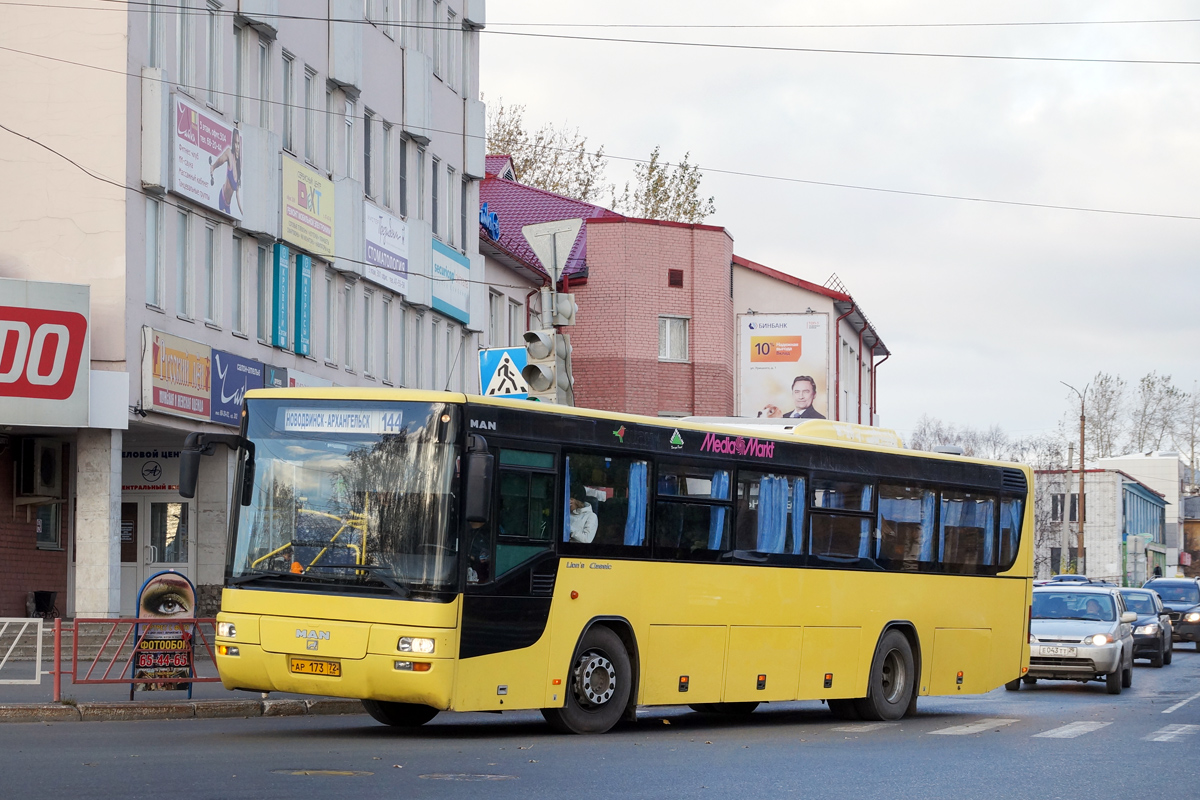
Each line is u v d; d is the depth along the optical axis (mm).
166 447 28156
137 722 15133
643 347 47469
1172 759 13242
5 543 26328
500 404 13820
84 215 24062
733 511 16266
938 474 19266
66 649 19375
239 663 13523
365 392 13672
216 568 27688
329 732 14367
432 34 37938
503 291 43875
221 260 27219
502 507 13719
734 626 16156
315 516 13500
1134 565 100250
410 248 35969
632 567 15039
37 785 9664
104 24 24172
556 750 12938
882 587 18188
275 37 29359
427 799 9430
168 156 24984
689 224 48344
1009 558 20391
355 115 33312
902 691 18422
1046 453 109875
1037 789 10914
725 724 17344
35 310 23234
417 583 13078
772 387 51125
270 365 28984
